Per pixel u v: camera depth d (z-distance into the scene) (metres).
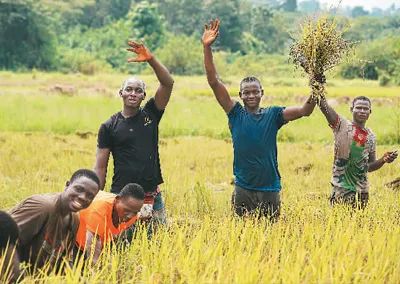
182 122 28.47
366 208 10.05
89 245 7.71
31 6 87.62
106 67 86.94
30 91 42.25
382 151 21.56
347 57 9.27
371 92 45.25
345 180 10.39
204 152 20.67
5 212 6.98
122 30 97.31
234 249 7.63
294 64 9.33
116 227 8.01
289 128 26.45
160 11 125.31
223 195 13.17
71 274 6.82
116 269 7.11
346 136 10.27
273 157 9.66
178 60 86.62
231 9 114.31
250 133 9.54
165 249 7.45
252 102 9.59
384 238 8.09
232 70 83.81
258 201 9.66
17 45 87.81
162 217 9.42
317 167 17.50
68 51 93.06
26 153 18.95
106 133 9.24
